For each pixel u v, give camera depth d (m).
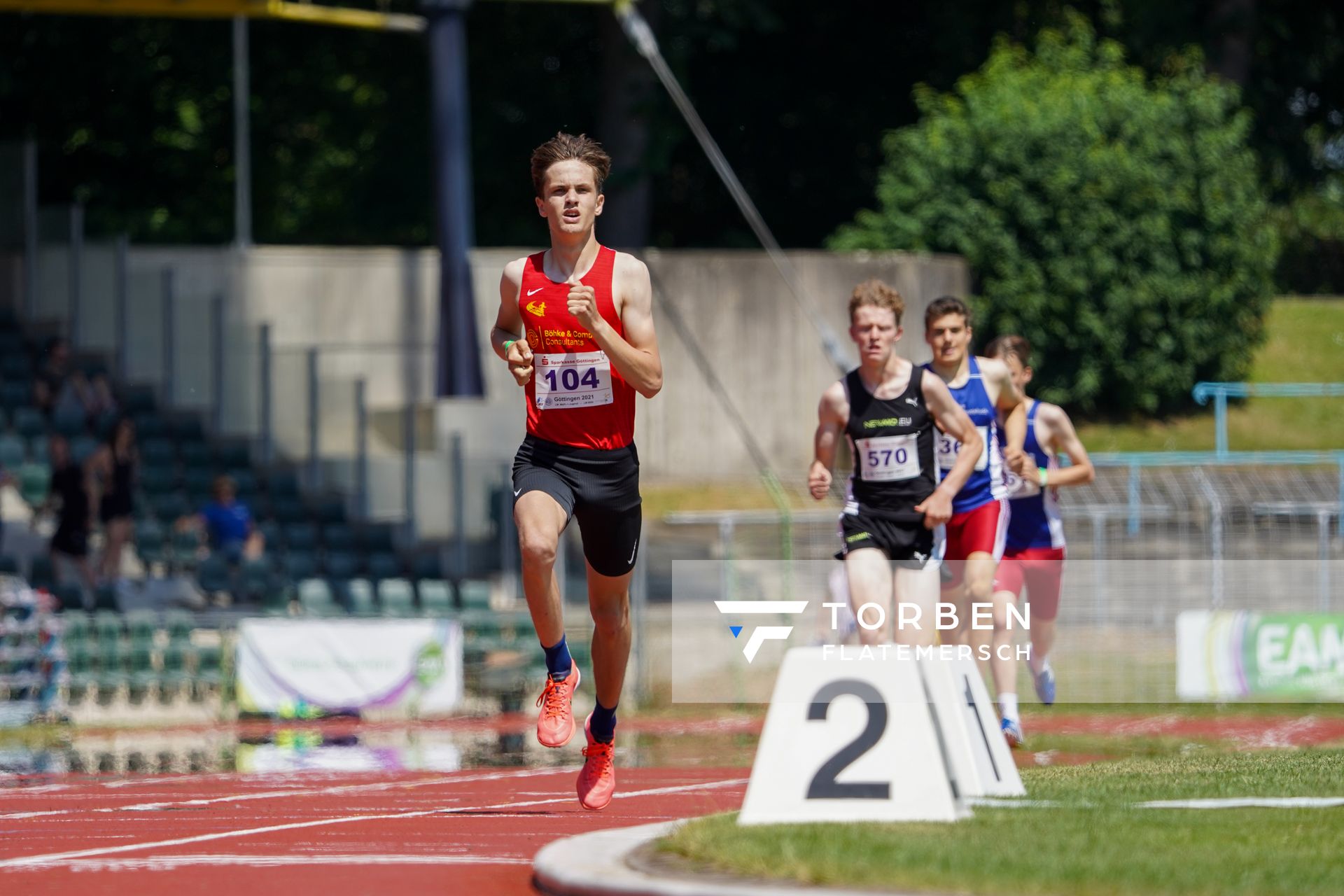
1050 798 20.28
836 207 123.81
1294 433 99.31
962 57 109.19
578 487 20.17
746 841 16.14
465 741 41.66
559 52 119.88
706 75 119.50
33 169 80.31
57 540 61.44
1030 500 35.19
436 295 89.69
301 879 17.14
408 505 68.62
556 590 20.08
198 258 86.56
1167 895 13.85
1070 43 105.06
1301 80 124.94
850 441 28.09
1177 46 109.06
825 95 120.88
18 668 48.16
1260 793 21.03
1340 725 44.78
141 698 49.16
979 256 93.44
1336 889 14.16
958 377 31.05
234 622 48.47
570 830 21.50
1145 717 47.31
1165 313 95.00
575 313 19.23
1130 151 94.69
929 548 28.30
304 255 88.00
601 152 20.03
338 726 46.44
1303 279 131.25
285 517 69.62
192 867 18.14
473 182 116.69
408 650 48.09
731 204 124.44
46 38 107.88
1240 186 96.31
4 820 23.62
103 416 72.44
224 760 36.53
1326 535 60.62
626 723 46.53
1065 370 94.75
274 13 72.50
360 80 115.44
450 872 17.53
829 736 17.75
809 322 91.69
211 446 73.31
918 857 15.21
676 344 90.69
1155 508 61.38
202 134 116.69
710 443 91.00
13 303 80.38
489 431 73.44
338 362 88.38
